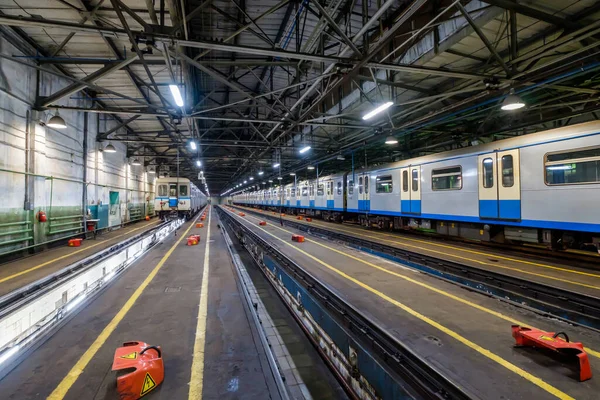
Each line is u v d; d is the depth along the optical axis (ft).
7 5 20.17
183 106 24.39
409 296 17.30
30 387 8.27
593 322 14.34
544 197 25.12
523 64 24.17
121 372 9.00
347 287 19.07
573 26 17.94
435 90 30.63
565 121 42.27
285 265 25.18
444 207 35.68
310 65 28.66
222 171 122.31
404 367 9.91
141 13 21.35
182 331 12.03
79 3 19.85
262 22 24.34
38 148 28.07
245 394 8.05
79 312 14.05
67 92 27.35
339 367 13.78
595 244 22.79
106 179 47.19
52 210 31.45
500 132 41.57
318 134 52.65
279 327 19.69
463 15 16.85
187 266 24.23
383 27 25.64
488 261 25.88
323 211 76.95
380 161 76.59
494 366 10.07
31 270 22.00
